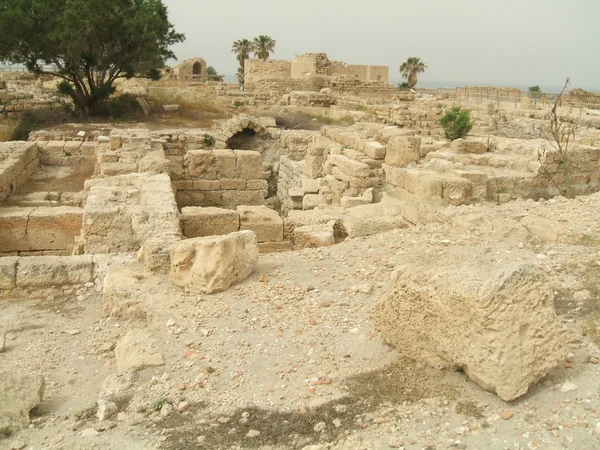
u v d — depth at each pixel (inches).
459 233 353.1
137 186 448.8
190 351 228.1
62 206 502.3
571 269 279.3
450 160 614.5
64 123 1130.0
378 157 583.5
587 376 188.5
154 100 1336.1
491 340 178.7
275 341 233.1
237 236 293.9
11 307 304.0
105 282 298.8
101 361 246.4
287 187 789.2
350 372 207.6
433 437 167.6
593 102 1507.1
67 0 1099.3
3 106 1181.7
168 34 1282.0
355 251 341.4
